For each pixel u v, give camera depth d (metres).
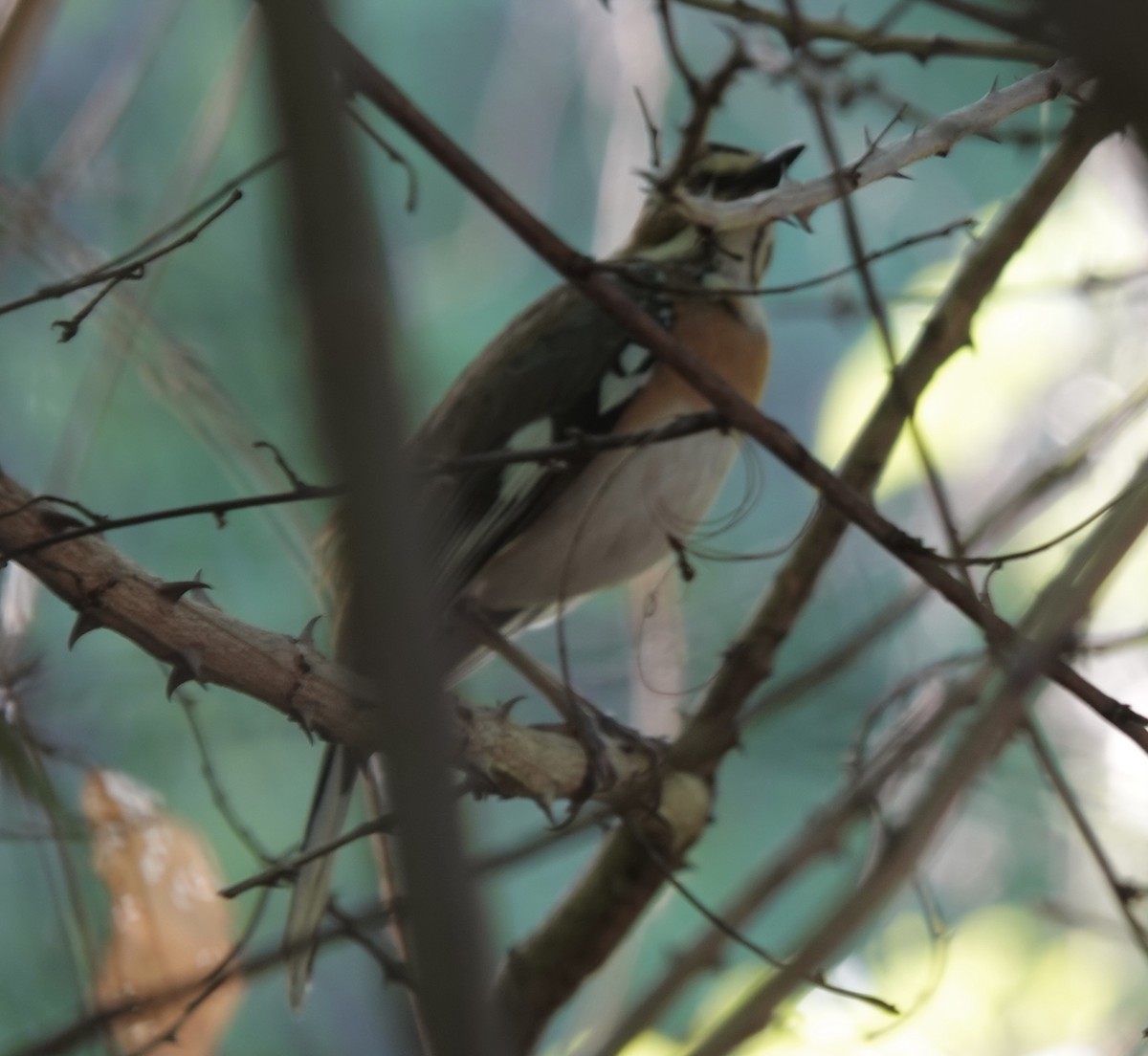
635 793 6.42
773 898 6.25
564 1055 7.18
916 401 6.85
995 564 5.38
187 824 6.73
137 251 5.18
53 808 5.67
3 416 10.18
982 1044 8.19
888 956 8.59
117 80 8.99
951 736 6.94
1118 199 7.81
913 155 5.11
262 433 7.98
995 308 9.05
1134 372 8.88
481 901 2.87
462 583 8.05
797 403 12.74
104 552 4.81
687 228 8.52
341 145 2.82
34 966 6.11
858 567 10.13
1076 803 6.70
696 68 9.74
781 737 9.55
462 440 8.40
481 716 6.10
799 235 11.38
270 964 5.41
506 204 5.16
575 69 10.84
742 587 10.02
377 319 2.80
